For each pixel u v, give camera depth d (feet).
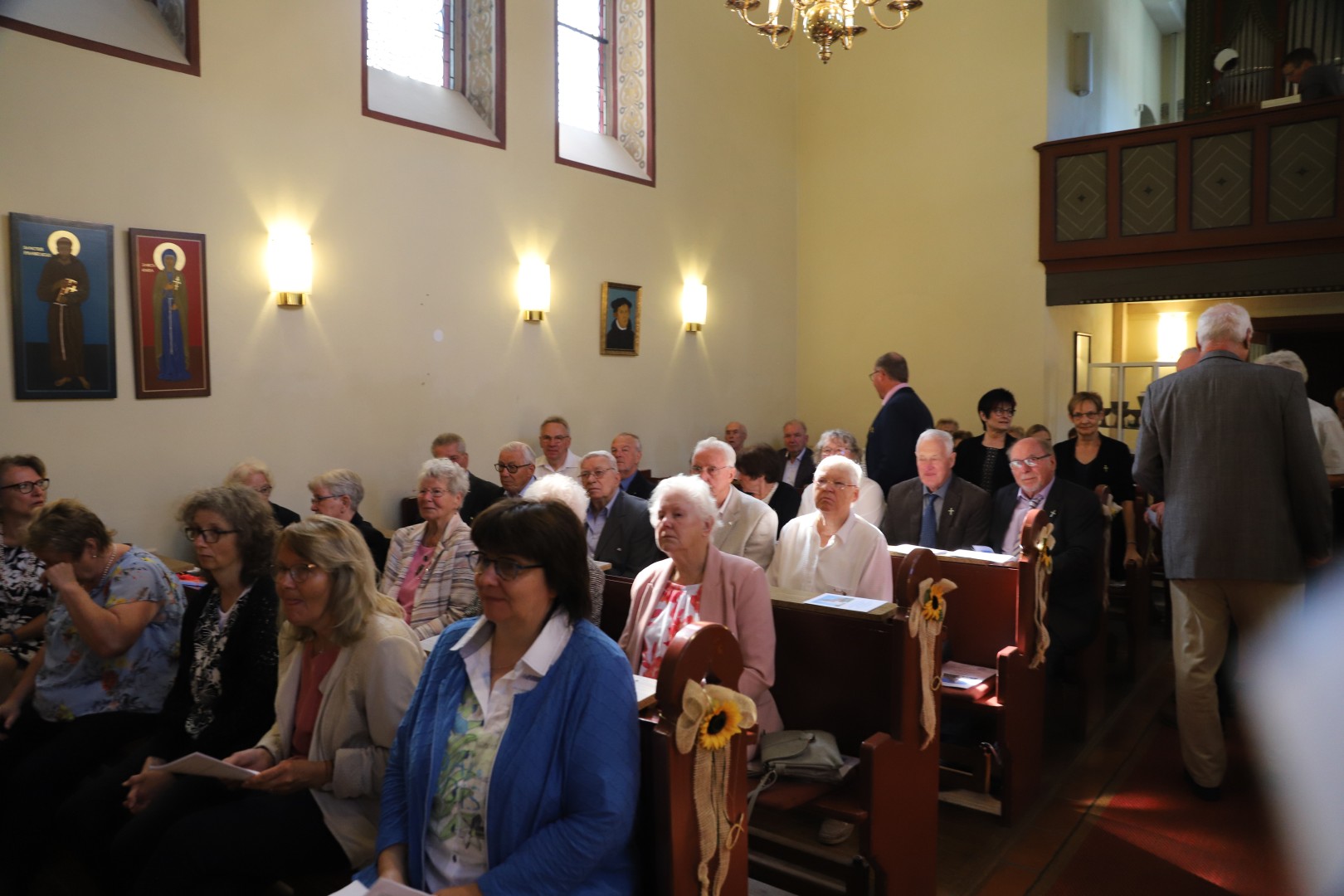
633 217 24.81
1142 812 11.59
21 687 10.60
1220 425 10.86
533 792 5.85
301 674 7.89
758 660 9.21
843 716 9.49
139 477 15.47
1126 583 17.22
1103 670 15.01
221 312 16.46
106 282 14.93
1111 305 32.94
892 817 8.69
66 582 9.51
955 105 27.99
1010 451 14.80
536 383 22.30
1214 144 24.02
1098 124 31.71
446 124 20.34
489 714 6.15
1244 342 11.35
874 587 11.60
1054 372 27.68
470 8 21.44
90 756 9.72
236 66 16.60
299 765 7.29
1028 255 26.96
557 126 22.66
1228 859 10.40
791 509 17.51
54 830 9.43
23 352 14.03
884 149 29.27
